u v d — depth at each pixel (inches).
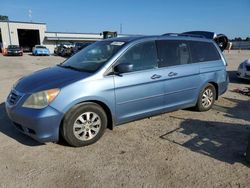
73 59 209.0
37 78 176.2
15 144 172.4
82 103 164.7
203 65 232.7
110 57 177.9
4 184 130.2
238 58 965.8
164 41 207.2
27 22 2038.6
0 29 1951.3
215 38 353.1
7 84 394.0
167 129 201.0
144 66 191.6
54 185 129.6
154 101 197.6
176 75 208.7
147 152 163.6
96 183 131.5
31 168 144.5
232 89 354.3
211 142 179.0
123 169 144.1
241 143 177.9
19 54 1357.0
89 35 2277.3
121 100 179.0
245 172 142.1
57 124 157.8
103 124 175.8
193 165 148.6
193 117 229.0
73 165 147.8
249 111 250.8
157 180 134.2
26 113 155.8
